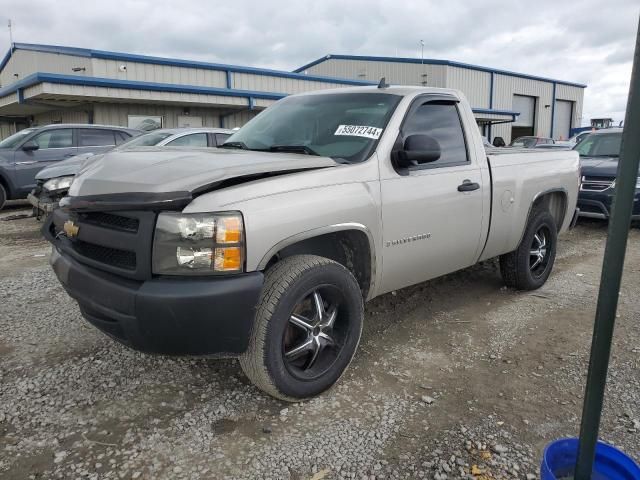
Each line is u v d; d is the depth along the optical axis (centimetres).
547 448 212
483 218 434
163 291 261
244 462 261
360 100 399
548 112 4172
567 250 732
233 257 268
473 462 262
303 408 309
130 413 301
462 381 343
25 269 586
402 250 367
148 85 1695
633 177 180
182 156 328
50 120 2178
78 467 255
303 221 295
